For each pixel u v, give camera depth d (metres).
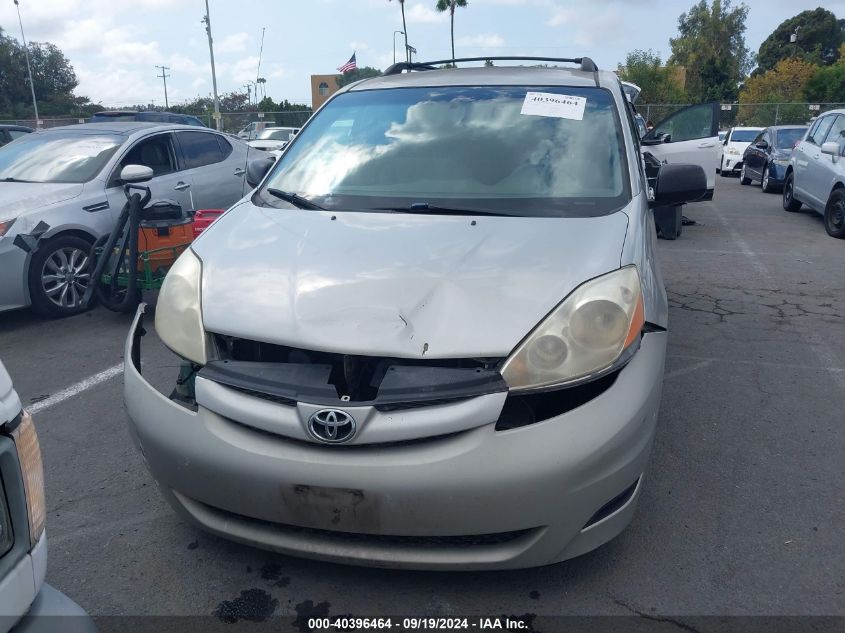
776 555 2.95
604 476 2.43
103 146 7.16
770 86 51.28
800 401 4.49
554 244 2.88
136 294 6.00
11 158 7.23
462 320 2.50
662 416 4.26
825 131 11.91
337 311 2.59
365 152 3.76
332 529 2.41
